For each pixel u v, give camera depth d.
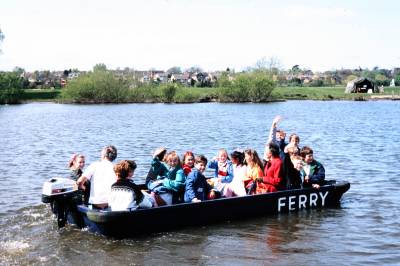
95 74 94.44
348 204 12.89
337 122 46.59
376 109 72.06
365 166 19.42
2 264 8.59
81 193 10.46
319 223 11.08
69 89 92.31
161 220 10.26
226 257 8.96
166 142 28.88
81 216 10.37
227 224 10.91
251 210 11.38
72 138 31.20
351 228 10.75
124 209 9.88
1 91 88.38
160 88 94.38
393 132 35.91
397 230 10.64
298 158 12.27
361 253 9.23
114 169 10.09
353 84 120.38
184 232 10.34
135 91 93.81
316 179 12.39
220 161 12.39
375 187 15.21
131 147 26.27
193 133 34.72
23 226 10.77
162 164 11.57
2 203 12.91
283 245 9.62
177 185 10.75
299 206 12.12
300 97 106.88
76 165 11.14
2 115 57.59
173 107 77.38
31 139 30.52
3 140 29.91
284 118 52.28
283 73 141.38
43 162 20.52
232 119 50.34
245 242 9.77
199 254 9.12
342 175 17.41
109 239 9.89
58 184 10.24
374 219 11.46
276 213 11.77
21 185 15.46
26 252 9.19
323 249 9.41
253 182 11.80
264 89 96.19
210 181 12.35
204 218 10.78
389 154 23.16
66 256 8.99
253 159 11.87
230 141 29.59
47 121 47.59
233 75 102.88
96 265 8.59
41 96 100.69
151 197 10.45
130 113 61.47
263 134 34.12
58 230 10.44
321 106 81.06
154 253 9.15
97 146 26.75
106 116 55.53
